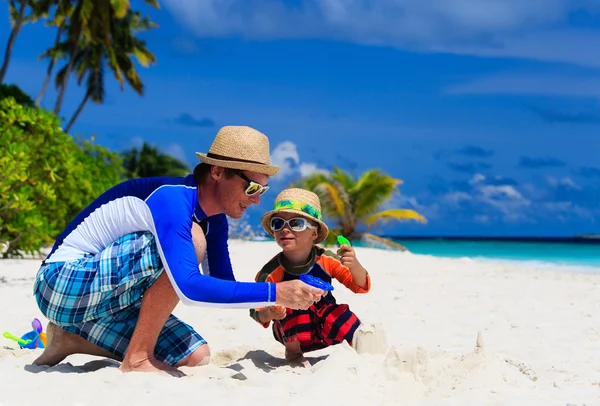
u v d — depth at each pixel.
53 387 2.97
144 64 34.78
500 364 3.28
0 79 27.72
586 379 3.55
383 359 3.52
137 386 2.99
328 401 2.87
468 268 12.91
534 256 29.98
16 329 5.18
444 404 2.87
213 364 3.90
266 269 3.94
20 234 11.77
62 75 35.00
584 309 6.76
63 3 30.36
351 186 24.97
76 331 3.46
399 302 7.21
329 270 3.96
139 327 3.32
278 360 4.02
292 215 3.78
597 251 37.91
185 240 3.19
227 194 3.29
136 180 3.41
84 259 3.35
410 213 24.69
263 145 3.31
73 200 14.89
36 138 12.72
